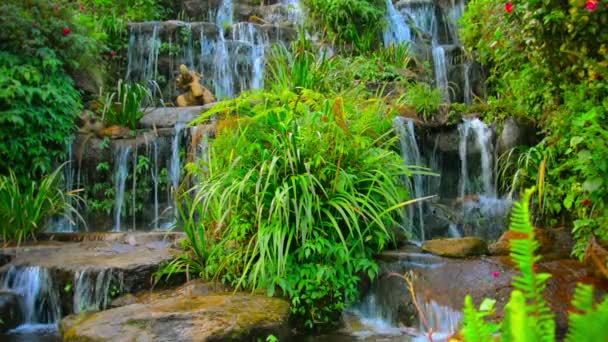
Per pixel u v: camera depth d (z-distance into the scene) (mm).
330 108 4316
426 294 3613
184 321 3047
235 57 8914
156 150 6332
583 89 3838
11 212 5102
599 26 3418
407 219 5195
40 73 6348
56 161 6215
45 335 3672
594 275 3496
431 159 5867
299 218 3783
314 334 3654
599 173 3520
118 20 8852
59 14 6910
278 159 4023
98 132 6477
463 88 8750
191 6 10695
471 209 5418
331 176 4129
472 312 764
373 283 3910
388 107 5602
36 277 4043
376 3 9797
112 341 2889
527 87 4898
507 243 4121
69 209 6012
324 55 6699
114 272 3871
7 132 5859
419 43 9516
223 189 4164
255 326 3047
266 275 3789
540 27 3730
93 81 7367
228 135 4316
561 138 4297
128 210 6277
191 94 7805
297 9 10266
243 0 10977
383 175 4168
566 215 4652
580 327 577
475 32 5871
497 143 5613
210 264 4039
